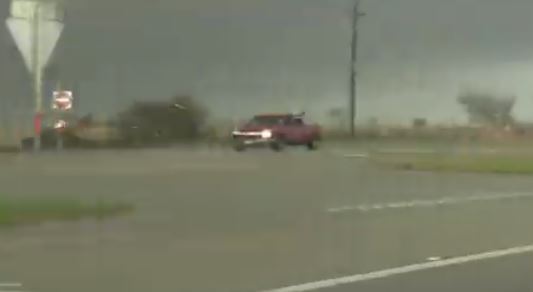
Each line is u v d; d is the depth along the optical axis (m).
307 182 24.11
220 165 29.62
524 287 9.87
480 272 10.84
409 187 23.25
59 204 16.53
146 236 13.60
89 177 23.48
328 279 10.24
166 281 9.98
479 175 28.25
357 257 11.89
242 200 18.98
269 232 14.28
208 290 9.50
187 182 22.94
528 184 24.80
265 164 30.78
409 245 13.08
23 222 14.39
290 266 11.11
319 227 15.00
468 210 17.95
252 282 9.99
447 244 13.23
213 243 13.02
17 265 10.92
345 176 26.69
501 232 14.62
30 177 22.94
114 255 11.79
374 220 16.09
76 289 9.49
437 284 10.01
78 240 13.02
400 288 9.75
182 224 15.00
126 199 18.33
